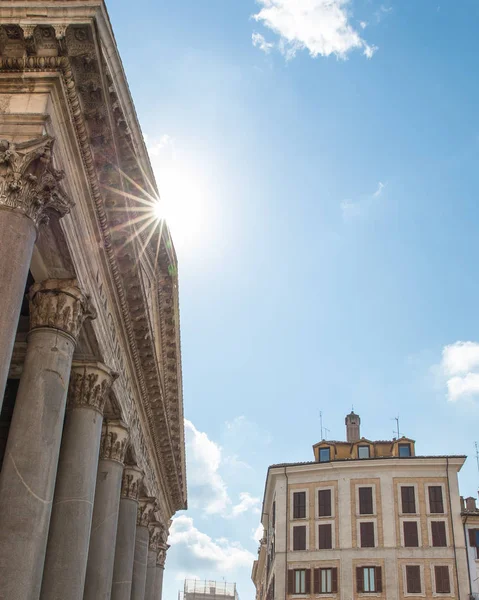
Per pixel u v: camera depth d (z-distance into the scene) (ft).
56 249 54.85
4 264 43.98
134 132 59.31
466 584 190.60
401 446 220.43
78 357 68.44
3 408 74.69
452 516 199.00
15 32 48.55
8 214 45.44
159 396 101.81
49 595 58.39
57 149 50.16
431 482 204.13
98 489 78.84
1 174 46.21
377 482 207.00
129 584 91.86
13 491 48.70
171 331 107.34
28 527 47.93
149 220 71.26
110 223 65.00
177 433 127.95
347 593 196.24
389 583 194.18
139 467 99.09
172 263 96.07
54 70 48.96
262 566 289.94
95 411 67.72
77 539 61.46
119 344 79.87
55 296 56.75
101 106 52.85
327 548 204.23
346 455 228.22
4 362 41.88
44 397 52.90
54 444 52.29
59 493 62.90
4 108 48.42
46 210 49.96
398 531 199.72
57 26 47.62
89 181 57.77
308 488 214.90
